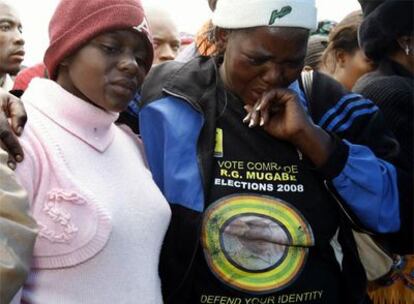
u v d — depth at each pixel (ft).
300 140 4.71
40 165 3.79
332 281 4.88
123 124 4.88
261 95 4.71
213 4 5.69
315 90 5.16
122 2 3.98
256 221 4.55
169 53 8.87
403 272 6.05
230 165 4.71
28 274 3.45
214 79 4.97
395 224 5.02
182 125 4.79
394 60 6.06
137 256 4.01
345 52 7.56
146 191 4.22
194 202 4.55
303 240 4.62
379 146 5.17
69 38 3.96
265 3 4.37
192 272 4.56
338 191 4.83
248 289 4.55
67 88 4.16
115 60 4.02
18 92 4.74
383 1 5.98
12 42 9.50
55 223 3.74
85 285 3.80
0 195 3.30
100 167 4.04
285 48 4.45
